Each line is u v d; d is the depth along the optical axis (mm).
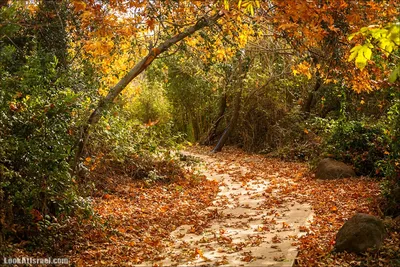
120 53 10039
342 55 9508
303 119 19172
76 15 9695
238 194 11562
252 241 7273
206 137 23391
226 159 18359
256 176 14203
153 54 9109
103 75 10812
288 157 17422
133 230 8211
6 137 6664
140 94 23125
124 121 12586
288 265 5941
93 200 10195
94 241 7449
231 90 21406
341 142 13820
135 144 12914
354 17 8086
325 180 12734
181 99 24547
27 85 7062
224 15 9094
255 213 9383
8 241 6387
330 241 6922
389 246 6551
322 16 7941
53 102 7387
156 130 15352
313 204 9766
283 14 8312
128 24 8891
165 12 8906
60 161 7383
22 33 9242
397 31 3908
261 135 20688
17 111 6930
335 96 18125
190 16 9656
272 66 20422
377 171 11453
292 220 8531
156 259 6594
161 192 11953
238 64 20125
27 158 6824
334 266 6062
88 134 8875
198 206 10352
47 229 7035
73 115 8922
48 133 7160
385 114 15391
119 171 12680
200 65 21656
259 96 20609
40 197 7223
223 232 7906
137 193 11523
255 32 9922
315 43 9484
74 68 10211
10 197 6512
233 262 6211
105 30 8492
